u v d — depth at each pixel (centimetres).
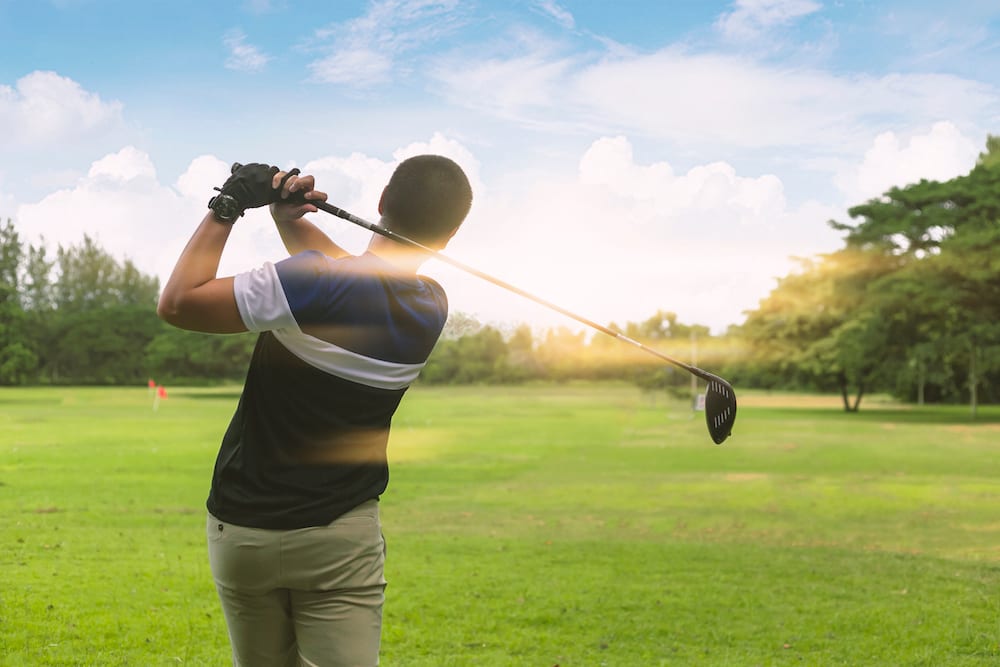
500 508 1084
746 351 5200
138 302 7931
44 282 7362
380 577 229
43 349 7362
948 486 1359
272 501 213
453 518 997
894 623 546
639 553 782
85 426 2406
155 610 522
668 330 4966
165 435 2084
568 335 5109
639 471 1530
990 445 2205
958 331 4378
